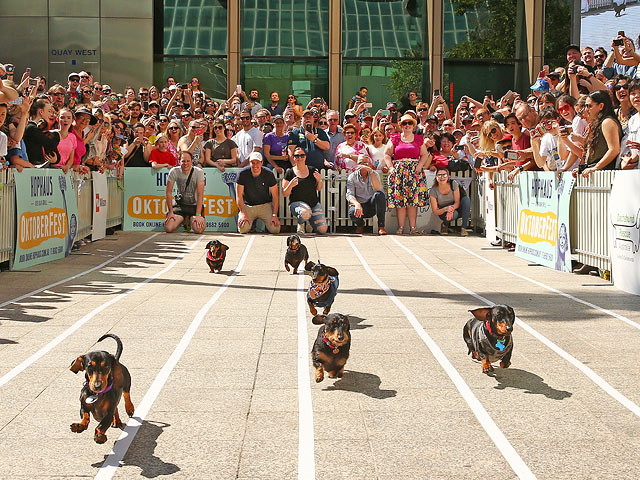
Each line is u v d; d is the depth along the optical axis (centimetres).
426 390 562
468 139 1675
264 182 1712
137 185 1798
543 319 806
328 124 1859
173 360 641
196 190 1761
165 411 515
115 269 1201
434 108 2027
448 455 439
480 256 1377
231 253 1405
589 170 1067
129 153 1800
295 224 1794
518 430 480
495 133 1517
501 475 411
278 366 625
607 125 1055
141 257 1350
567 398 544
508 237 1455
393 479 405
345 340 560
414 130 1764
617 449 448
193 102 2062
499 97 2702
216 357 652
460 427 485
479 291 987
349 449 448
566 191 1145
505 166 1449
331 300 802
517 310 855
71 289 999
